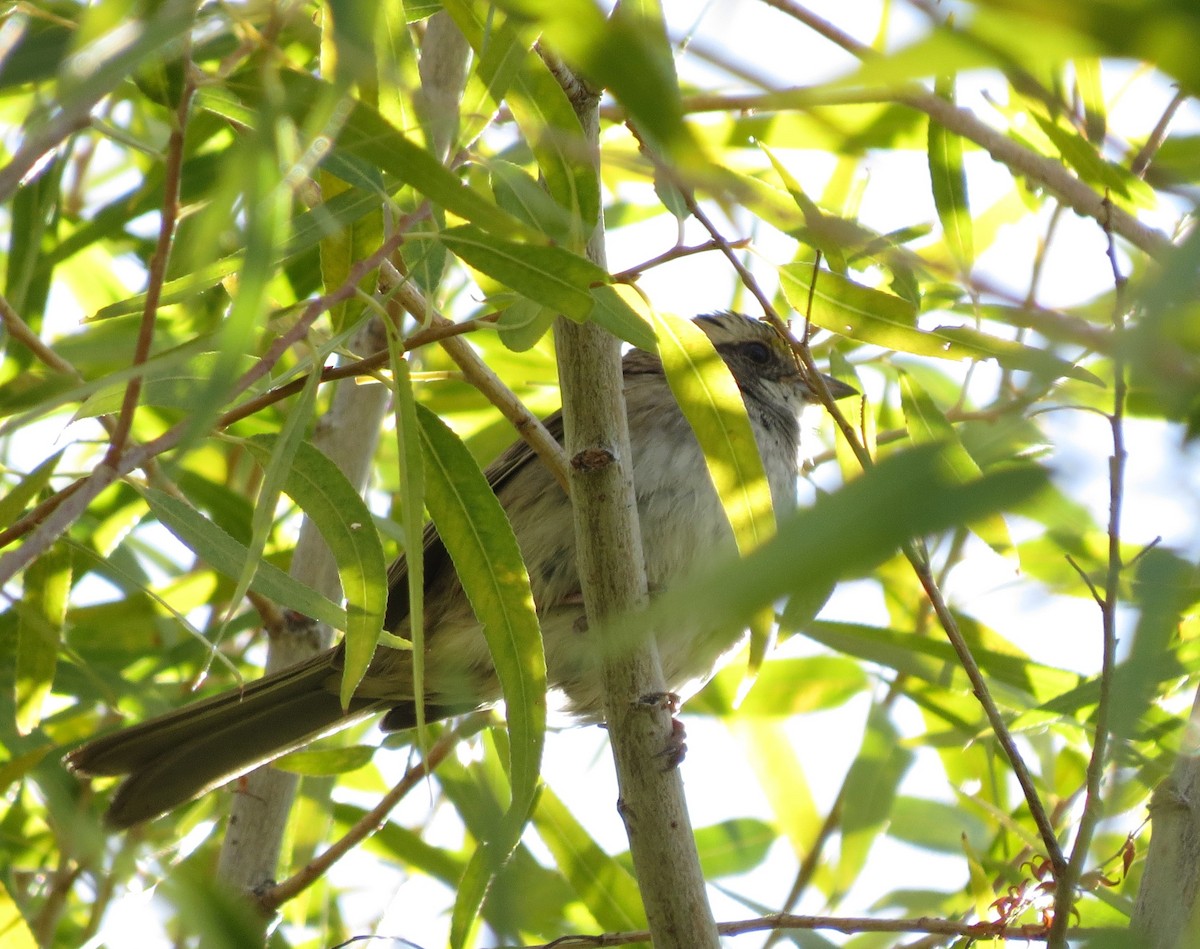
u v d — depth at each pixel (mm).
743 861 9281
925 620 8578
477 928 8305
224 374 3998
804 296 6641
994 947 6734
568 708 9344
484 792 5633
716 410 6113
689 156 3572
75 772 8031
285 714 8930
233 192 4215
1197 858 5809
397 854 8578
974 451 3965
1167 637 3902
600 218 5809
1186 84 2572
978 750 9039
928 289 7887
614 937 6805
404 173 4668
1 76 4594
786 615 6402
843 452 7418
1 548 5754
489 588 5977
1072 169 7301
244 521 9188
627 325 5848
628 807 6129
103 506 8867
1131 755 5988
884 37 6641
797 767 9156
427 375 6488
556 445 6480
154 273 4559
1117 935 4914
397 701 9320
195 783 8445
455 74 8336
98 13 4062
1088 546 7750
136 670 9258
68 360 6535
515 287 5242
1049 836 5656
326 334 7797
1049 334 3270
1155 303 2777
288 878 7941
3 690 7711
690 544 8766
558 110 5504
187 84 4500
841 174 8328
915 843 8930
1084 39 2598
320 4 5262
